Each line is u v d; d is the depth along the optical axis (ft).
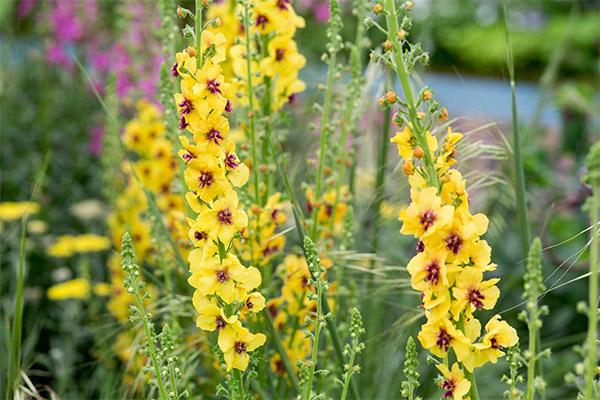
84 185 18.71
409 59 5.21
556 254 14.17
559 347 13.12
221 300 5.35
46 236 16.03
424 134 5.07
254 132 7.73
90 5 19.94
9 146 18.56
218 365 8.18
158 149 11.34
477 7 43.29
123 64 15.42
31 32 23.22
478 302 4.86
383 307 10.73
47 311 14.17
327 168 8.64
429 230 4.68
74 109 20.13
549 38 38.42
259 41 8.04
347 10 21.86
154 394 8.29
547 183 16.03
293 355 8.13
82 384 11.64
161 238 9.66
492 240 13.51
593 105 17.79
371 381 9.88
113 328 11.81
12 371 7.48
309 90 14.87
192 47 5.16
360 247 9.95
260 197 8.28
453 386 5.04
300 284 7.89
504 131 10.75
